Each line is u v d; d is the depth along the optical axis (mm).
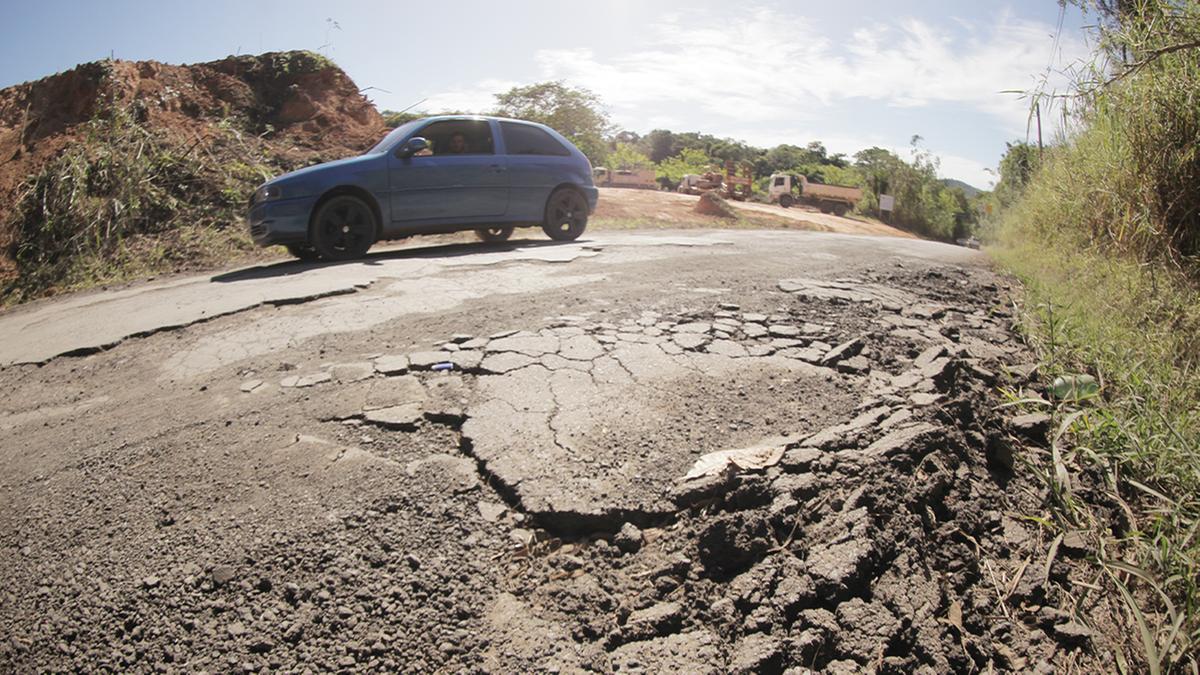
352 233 8250
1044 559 2479
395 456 3008
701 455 2939
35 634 2162
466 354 4160
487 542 2480
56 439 3436
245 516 2621
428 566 2359
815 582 2182
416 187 8461
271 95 13789
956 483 2811
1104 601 2307
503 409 3387
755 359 4090
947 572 2385
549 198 9570
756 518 2443
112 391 4059
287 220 7859
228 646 2078
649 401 3467
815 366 4004
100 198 10141
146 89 12305
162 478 2932
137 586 2312
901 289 6363
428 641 2080
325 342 4562
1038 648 2119
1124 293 5137
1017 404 3592
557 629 2125
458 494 2723
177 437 3295
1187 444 2918
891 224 40500
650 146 83562
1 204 10195
